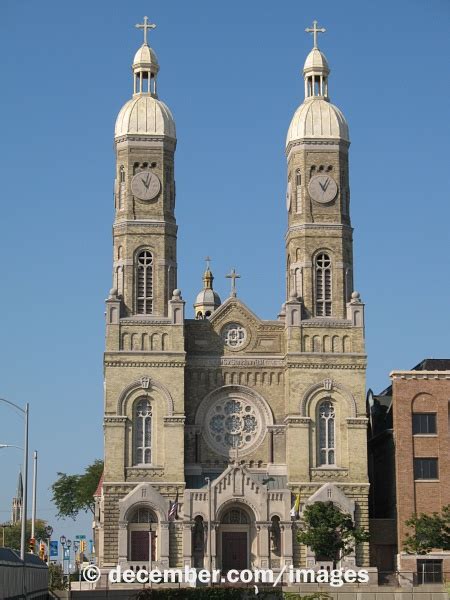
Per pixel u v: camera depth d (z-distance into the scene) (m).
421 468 124.00
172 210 130.38
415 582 118.06
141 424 124.12
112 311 125.75
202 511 121.25
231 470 121.94
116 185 130.62
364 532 117.25
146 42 135.38
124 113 131.75
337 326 126.88
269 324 128.75
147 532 121.88
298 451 123.94
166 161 130.88
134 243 128.25
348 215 131.12
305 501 122.69
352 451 124.12
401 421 124.62
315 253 129.00
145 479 122.62
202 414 126.88
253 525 122.38
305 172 131.00
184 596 100.62
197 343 128.12
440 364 131.38
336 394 125.50
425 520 116.75
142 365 124.81
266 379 127.94
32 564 92.12
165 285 127.69
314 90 134.75
